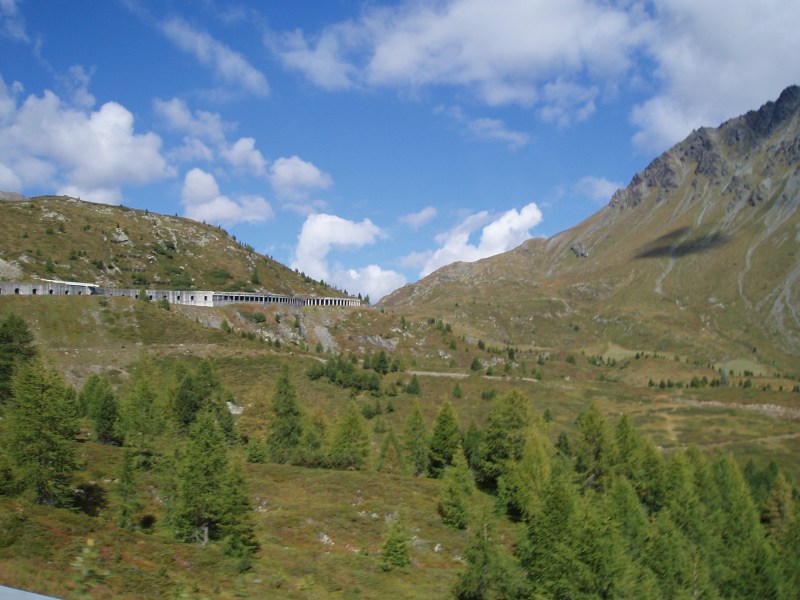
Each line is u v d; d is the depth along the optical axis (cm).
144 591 2981
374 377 14438
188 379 8650
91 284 19450
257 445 7969
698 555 5075
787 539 6078
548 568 4181
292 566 4459
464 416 13500
